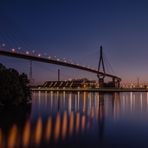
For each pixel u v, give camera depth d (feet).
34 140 92.27
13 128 115.03
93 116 168.04
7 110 181.68
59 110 206.18
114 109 223.30
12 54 340.39
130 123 136.26
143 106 258.16
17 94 188.24
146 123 136.26
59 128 117.70
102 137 99.04
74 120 146.30
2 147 83.05
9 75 184.96
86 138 97.19
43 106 242.78
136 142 91.66
